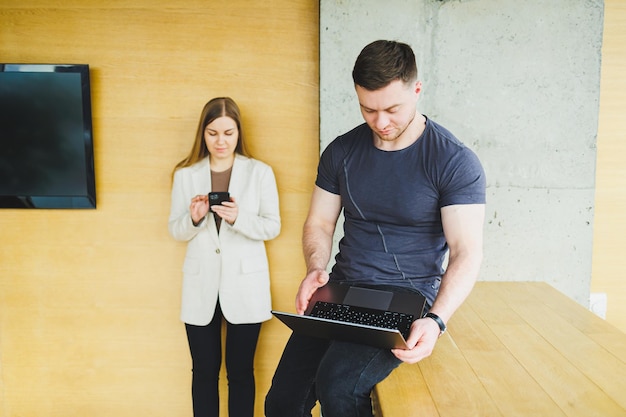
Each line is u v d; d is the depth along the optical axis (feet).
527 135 8.91
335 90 8.90
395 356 5.64
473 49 8.75
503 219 9.11
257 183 9.04
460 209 5.77
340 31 8.77
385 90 5.51
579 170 8.95
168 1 9.18
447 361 6.31
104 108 9.43
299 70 9.28
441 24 8.72
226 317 8.89
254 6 9.16
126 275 9.82
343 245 6.51
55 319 9.95
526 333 7.06
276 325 9.89
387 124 5.67
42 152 9.32
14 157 9.33
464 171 5.78
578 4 8.58
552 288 8.80
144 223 9.69
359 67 5.59
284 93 9.34
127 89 9.38
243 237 8.95
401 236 6.15
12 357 10.06
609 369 6.09
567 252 9.14
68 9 9.21
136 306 9.89
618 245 9.86
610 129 9.60
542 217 9.08
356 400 5.55
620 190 9.73
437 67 8.81
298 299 6.17
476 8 8.66
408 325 5.47
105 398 10.12
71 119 9.20
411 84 5.62
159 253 9.75
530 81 8.79
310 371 6.41
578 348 6.63
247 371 9.17
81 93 9.11
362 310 5.74
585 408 5.31
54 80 9.07
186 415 10.13
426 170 5.91
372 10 8.71
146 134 9.48
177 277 9.80
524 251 9.17
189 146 9.50
